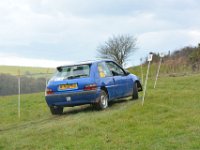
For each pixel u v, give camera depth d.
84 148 10.08
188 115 12.55
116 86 16.62
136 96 18.00
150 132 10.89
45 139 11.45
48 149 10.45
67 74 15.90
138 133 10.95
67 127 12.49
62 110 16.52
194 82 24.34
